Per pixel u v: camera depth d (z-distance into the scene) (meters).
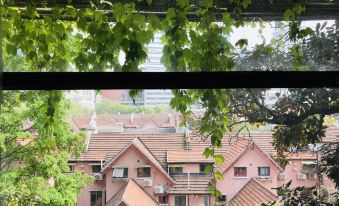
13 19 1.62
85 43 1.64
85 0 1.64
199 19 1.70
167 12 1.67
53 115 1.63
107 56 1.63
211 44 1.69
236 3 1.72
